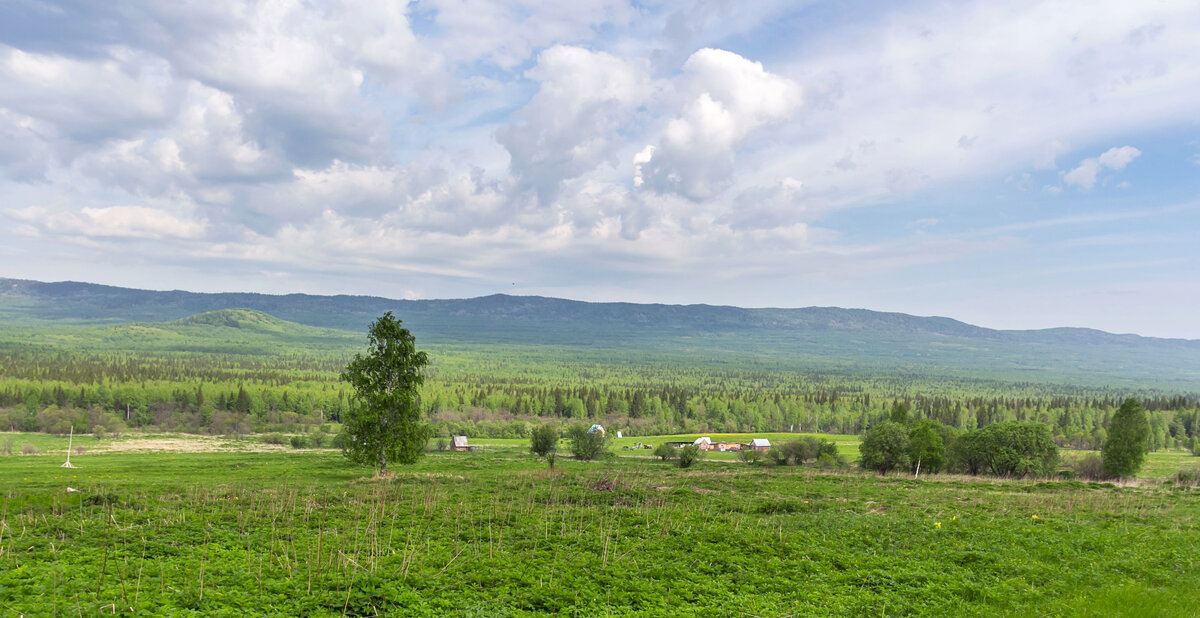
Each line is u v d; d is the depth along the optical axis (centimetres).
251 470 5997
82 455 9038
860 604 1873
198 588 1789
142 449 10950
